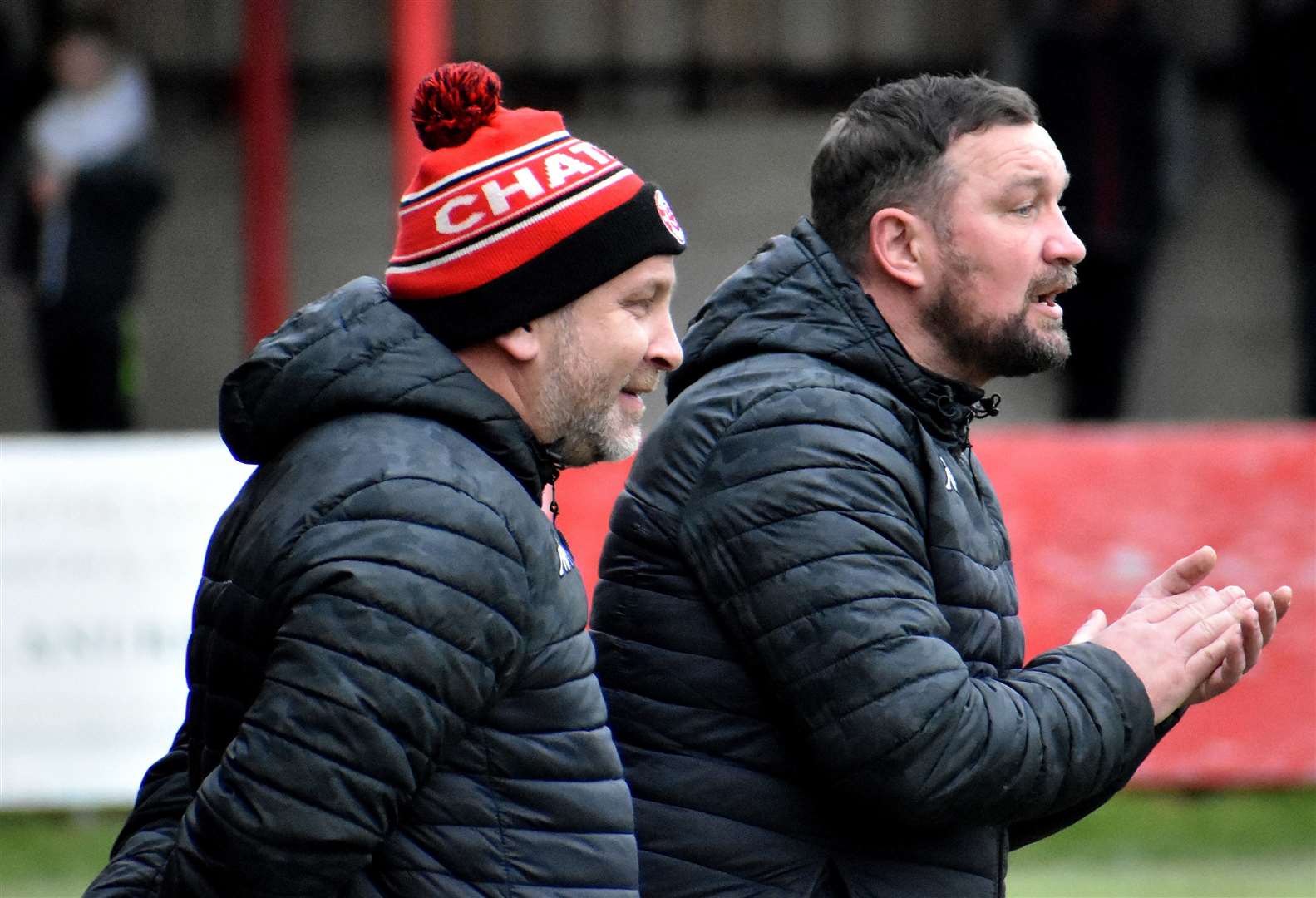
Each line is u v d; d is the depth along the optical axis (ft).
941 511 28.84
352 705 23.08
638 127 141.49
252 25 121.90
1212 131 137.08
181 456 76.38
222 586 24.89
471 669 23.72
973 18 140.77
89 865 72.84
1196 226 136.56
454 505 24.03
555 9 140.56
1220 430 81.30
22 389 132.46
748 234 139.95
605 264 25.20
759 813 28.50
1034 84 111.96
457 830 24.13
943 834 28.76
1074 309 116.57
